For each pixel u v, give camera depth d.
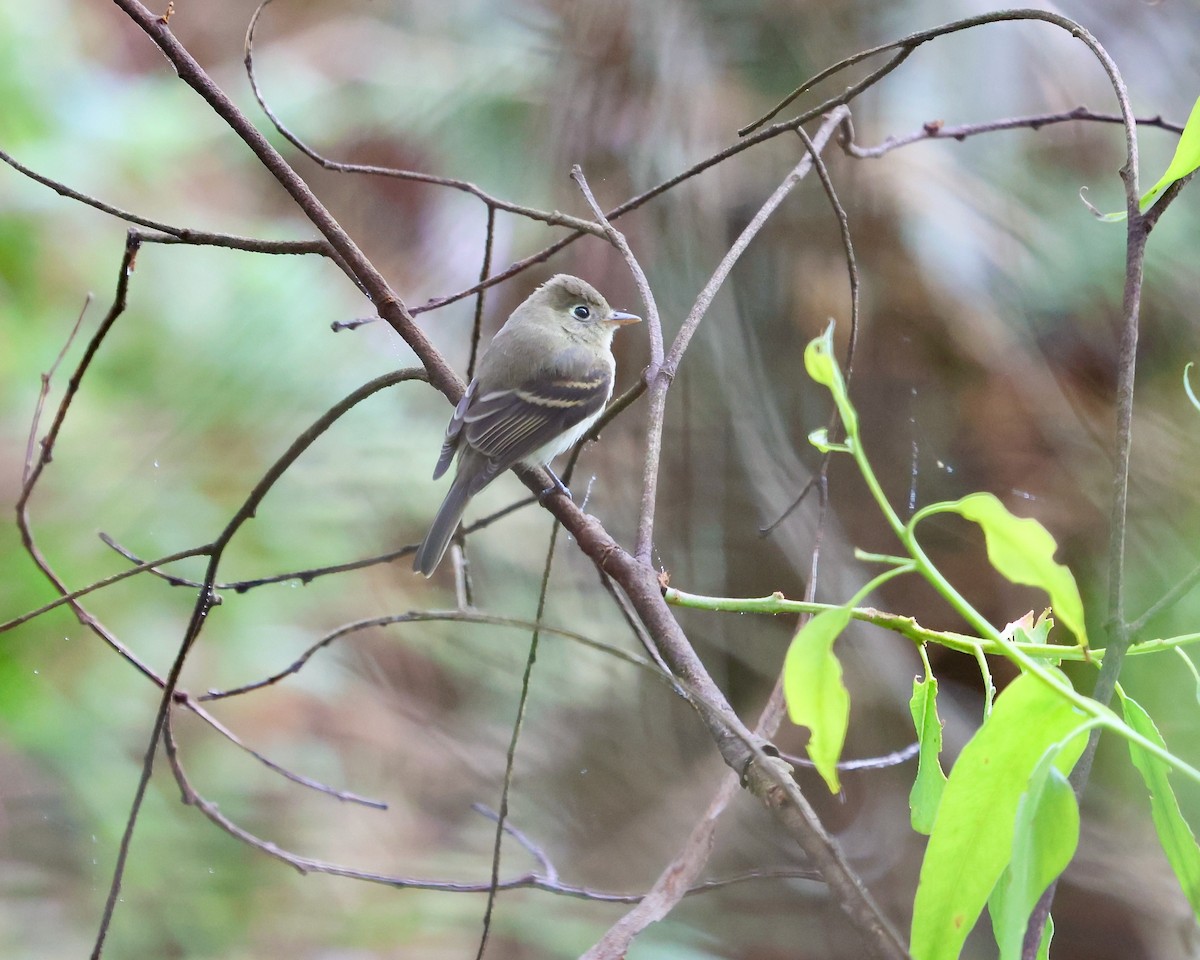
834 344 9.75
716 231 9.84
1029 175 9.49
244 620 10.25
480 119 10.27
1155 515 9.13
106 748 9.55
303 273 10.80
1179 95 9.45
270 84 11.17
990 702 3.68
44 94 10.59
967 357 9.55
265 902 9.80
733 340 9.93
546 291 8.52
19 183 10.23
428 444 10.69
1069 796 2.78
